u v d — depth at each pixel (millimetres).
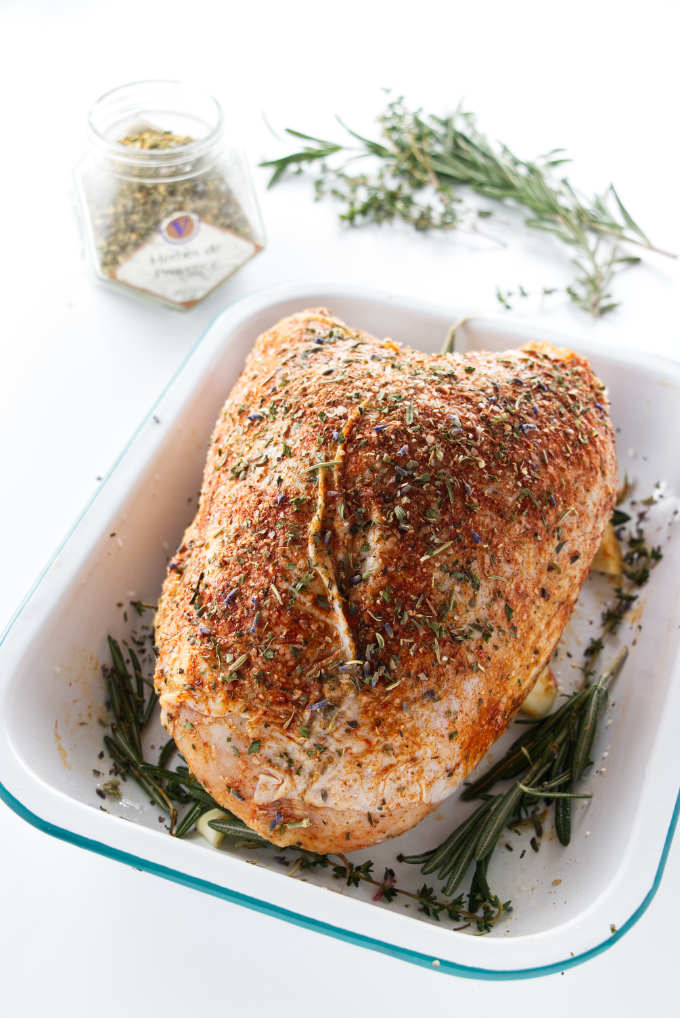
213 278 642
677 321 648
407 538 462
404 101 750
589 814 491
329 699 453
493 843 483
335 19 810
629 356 571
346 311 597
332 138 731
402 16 810
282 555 464
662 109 746
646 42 789
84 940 491
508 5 814
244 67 776
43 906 496
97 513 525
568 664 545
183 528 563
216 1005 479
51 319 652
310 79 768
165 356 639
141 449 541
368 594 459
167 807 496
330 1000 481
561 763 506
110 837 458
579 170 711
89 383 629
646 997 482
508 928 477
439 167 689
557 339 578
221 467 504
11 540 583
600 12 808
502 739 524
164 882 501
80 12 812
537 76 767
